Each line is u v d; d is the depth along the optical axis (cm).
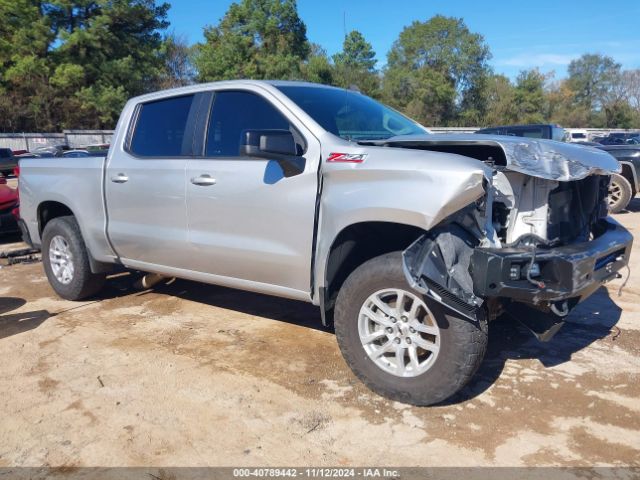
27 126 4472
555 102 7475
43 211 569
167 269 460
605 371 376
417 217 302
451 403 339
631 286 567
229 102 414
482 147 354
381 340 344
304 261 362
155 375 385
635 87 8225
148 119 467
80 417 333
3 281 648
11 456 296
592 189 366
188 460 290
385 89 5544
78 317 508
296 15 4497
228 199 392
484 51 5641
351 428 315
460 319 303
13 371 396
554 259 299
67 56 4241
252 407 340
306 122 370
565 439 300
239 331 465
